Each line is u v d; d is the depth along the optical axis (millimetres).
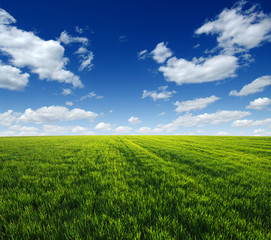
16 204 3555
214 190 4605
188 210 3158
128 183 5230
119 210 3207
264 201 3820
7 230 2619
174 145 19812
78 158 10117
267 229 2701
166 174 6301
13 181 5258
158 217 2971
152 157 10672
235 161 9672
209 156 11289
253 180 5645
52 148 15672
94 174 6137
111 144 21109
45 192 4352
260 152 14273
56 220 2869
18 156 10727
